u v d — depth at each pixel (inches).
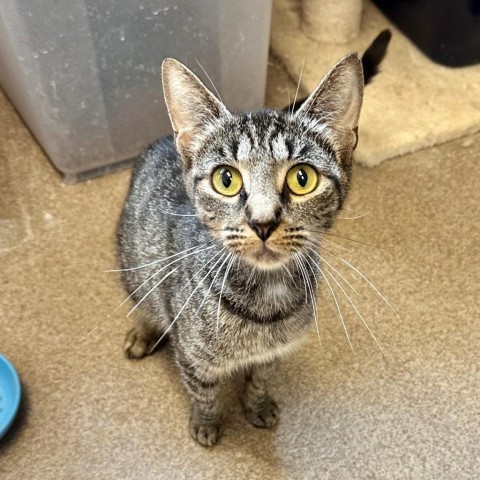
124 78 19.2
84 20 17.6
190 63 19.8
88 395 16.3
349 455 15.4
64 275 18.4
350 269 18.5
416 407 16.1
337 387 16.4
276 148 11.6
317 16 23.5
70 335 17.3
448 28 22.3
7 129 21.8
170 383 16.6
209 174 12.0
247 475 15.1
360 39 24.3
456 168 21.0
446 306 17.9
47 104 18.9
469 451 15.4
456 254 18.9
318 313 17.6
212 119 12.4
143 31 18.5
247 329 13.5
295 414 16.0
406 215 19.8
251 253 11.9
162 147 15.8
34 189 20.3
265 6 19.4
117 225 17.4
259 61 20.7
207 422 15.5
